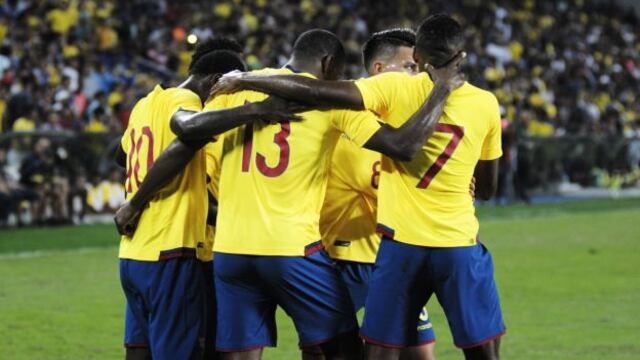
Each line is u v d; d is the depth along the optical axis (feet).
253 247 65.82
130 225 69.26
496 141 69.15
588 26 444.14
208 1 333.21
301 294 66.33
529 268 155.02
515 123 270.67
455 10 399.24
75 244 179.42
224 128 65.31
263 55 301.43
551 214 240.12
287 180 66.03
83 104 238.27
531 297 130.82
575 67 385.50
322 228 75.66
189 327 69.26
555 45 412.57
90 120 233.35
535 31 415.85
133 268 69.31
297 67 68.03
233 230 66.64
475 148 67.21
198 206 69.41
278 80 65.41
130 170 70.95
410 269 66.74
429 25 66.13
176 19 314.96
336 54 68.49
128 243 69.72
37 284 139.23
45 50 260.42
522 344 104.27
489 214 239.50
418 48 66.54
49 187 205.67
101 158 215.51
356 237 75.41
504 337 107.65
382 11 377.91
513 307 124.26
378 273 67.62
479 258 67.21
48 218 206.28
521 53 387.96
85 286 138.00
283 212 65.98
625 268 155.02
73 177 210.18
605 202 271.08
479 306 66.90
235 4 336.90
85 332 110.22
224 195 67.56
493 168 70.18
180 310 68.95
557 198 282.15
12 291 134.00
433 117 64.85
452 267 66.28
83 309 122.62
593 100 366.22
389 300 67.05
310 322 67.00
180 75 284.20
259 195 66.23
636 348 102.37
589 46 423.23
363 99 65.41
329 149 67.05
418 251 66.44
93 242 181.98
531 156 274.77
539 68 379.76
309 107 66.23
